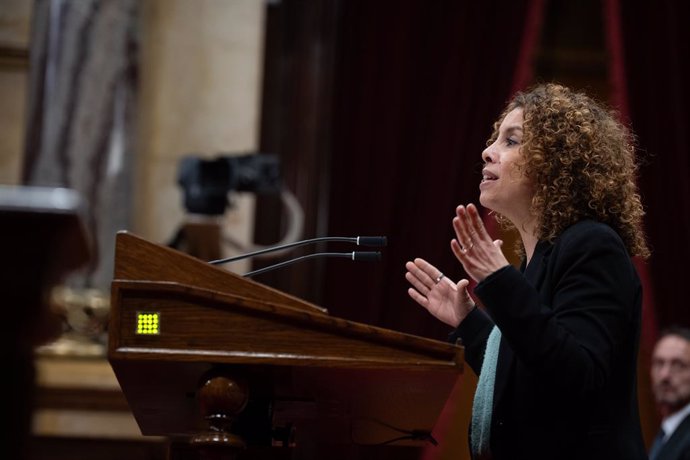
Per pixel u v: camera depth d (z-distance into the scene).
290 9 13.88
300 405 4.88
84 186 11.96
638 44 14.47
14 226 2.49
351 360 3.91
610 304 4.67
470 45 14.06
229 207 11.48
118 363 3.95
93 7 12.22
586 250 4.82
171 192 12.82
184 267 4.25
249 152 13.04
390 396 4.54
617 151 5.34
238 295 4.23
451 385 4.18
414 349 3.95
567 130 5.23
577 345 4.47
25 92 12.59
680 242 14.11
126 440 11.53
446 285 5.39
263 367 4.09
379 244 5.12
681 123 14.26
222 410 4.01
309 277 13.33
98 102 12.12
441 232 13.70
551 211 5.12
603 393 4.73
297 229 12.39
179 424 5.39
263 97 13.72
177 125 12.97
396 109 13.83
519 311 4.45
